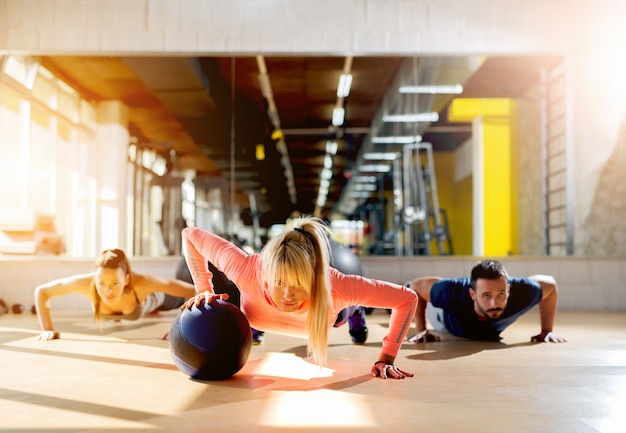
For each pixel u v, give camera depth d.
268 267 1.88
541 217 6.85
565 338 3.34
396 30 5.73
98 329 3.75
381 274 5.55
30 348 2.90
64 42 5.66
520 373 2.21
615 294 5.48
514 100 8.21
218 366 2.01
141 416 1.54
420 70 6.66
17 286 5.36
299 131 9.98
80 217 7.14
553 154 6.57
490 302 2.75
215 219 7.54
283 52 5.73
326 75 7.38
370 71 7.18
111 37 5.68
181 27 5.70
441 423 1.46
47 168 6.51
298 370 2.28
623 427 1.42
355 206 11.27
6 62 5.73
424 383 2.01
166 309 4.28
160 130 7.66
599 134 5.90
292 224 2.03
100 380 2.07
